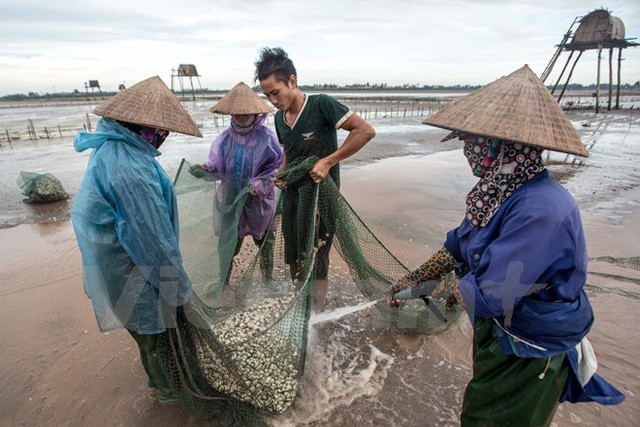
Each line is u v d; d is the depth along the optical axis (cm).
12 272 493
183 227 371
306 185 327
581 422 276
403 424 279
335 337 370
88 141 208
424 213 722
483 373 201
